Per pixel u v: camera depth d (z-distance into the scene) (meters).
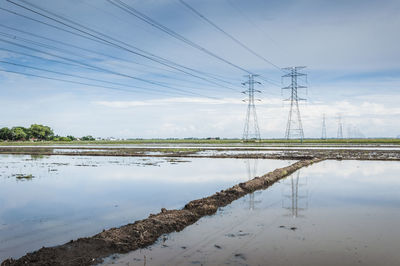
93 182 28.59
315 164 43.34
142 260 10.88
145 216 16.86
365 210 17.75
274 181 28.45
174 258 11.03
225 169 38.12
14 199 21.27
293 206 18.88
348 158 51.41
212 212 17.56
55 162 48.88
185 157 57.69
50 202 20.36
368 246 12.00
